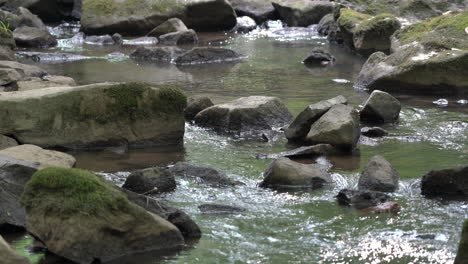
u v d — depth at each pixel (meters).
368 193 10.20
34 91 13.04
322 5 30.28
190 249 8.62
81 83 18.98
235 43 26.84
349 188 10.73
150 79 19.69
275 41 27.23
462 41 18.50
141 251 8.51
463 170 10.32
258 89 18.14
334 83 18.94
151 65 22.36
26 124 12.66
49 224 8.38
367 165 10.94
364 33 23.39
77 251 8.28
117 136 13.04
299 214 9.74
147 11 28.86
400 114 15.48
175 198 10.34
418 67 17.55
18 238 8.90
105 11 28.91
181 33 26.80
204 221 9.49
